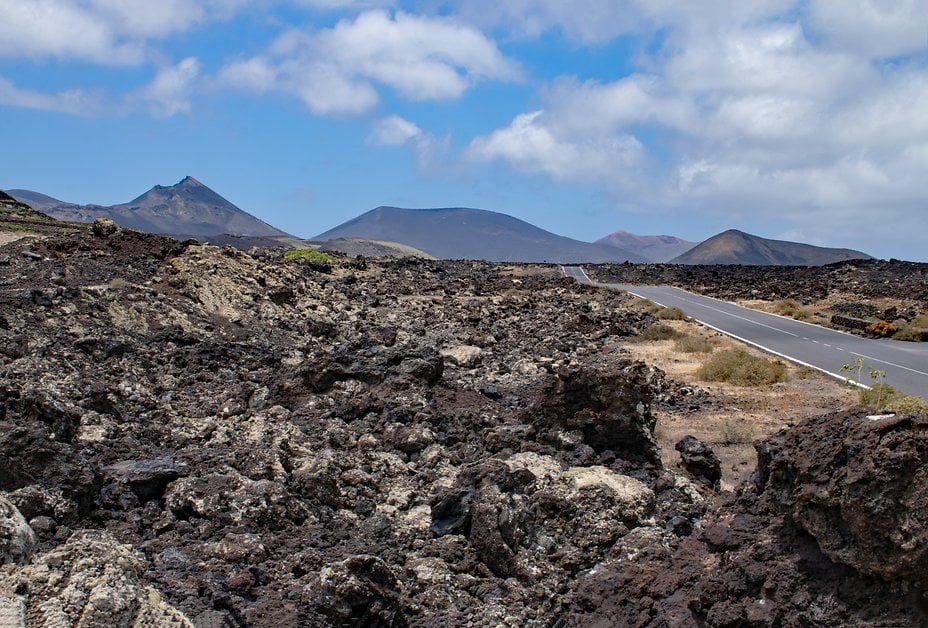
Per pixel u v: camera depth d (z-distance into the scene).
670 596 6.54
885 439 5.52
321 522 8.92
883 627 5.38
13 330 16.88
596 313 37.94
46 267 24.19
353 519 9.17
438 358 15.66
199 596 6.66
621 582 6.86
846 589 5.64
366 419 13.33
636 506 9.10
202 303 24.95
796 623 5.73
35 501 7.57
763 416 18.20
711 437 16.14
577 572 8.40
